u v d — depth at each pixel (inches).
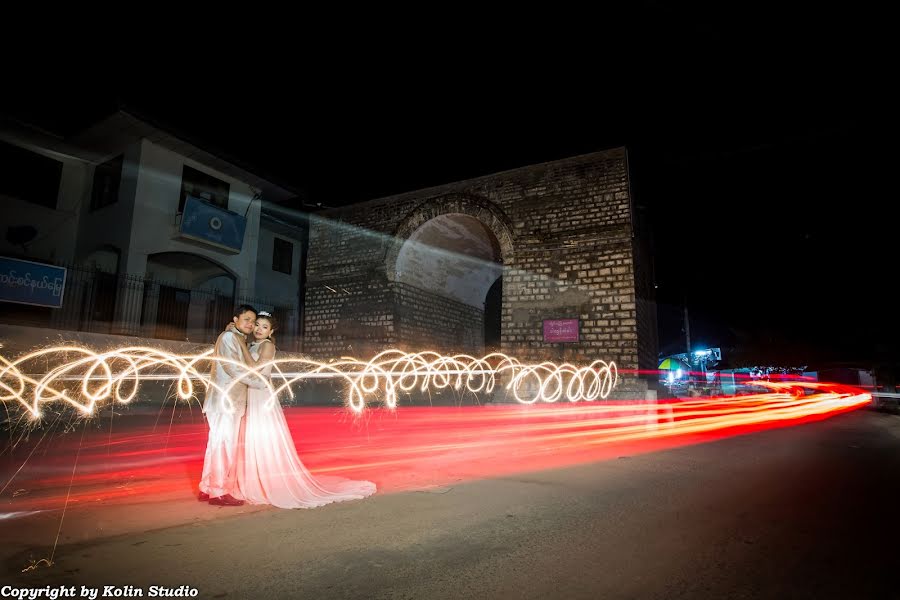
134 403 507.5
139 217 682.8
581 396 490.9
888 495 194.4
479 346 783.1
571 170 531.5
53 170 719.7
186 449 299.6
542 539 141.1
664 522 157.8
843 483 215.9
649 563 124.4
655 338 632.4
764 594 107.5
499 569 119.6
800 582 113.7
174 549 129.6
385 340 605.6
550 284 524.4
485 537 142.3
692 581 114.0
